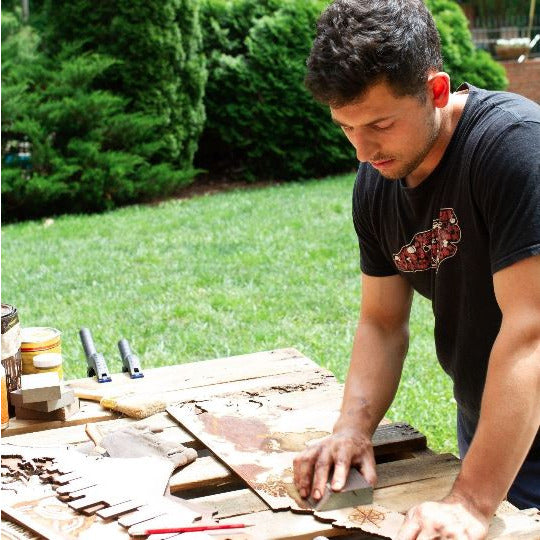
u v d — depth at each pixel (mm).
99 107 7246
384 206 1594
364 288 1758
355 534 1425
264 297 4660
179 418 1855
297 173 8602
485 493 1326
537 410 1340
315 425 1798
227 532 1378
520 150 1347
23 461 1614
